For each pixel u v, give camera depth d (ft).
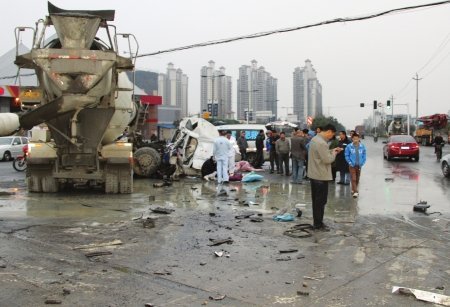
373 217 33.68
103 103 40.55
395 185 53.47
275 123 108.17
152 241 25.95
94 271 20.68
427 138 190.80
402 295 18.06
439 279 19.92
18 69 39.50
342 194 45.70
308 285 19.16
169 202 39.68
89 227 29.27
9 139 98.73
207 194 44.88
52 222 30.68
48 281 19.30
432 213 35.29
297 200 41.24
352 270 21.15
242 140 75.61
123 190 44.42
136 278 19.84
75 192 45.44
